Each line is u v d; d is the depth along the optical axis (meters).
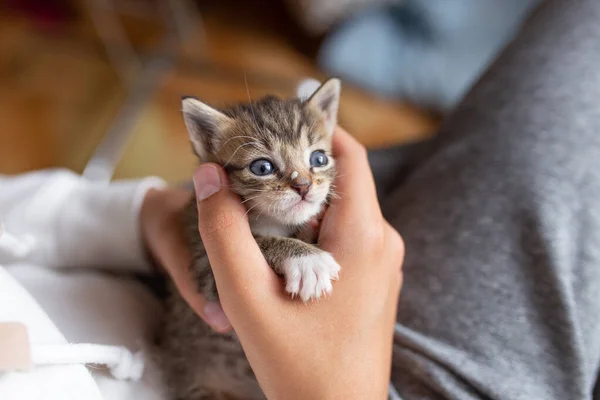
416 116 0.64
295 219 0.27
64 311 0.25
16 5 0.71
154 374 0.26
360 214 0.25
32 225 0.28
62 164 0.55
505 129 0.28
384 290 0.24
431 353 0.25
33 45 0.68
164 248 0.28
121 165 0.55
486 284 0.26
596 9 0.31
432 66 0.63
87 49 0.68
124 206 0.29
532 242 0.26
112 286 0.28
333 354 0.23
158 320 0.30
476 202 0.27
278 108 0.29
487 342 0.25
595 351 0.25
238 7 0.78
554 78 0.29
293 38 0.73
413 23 0.67
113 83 0.64
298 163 0.27
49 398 0.20
